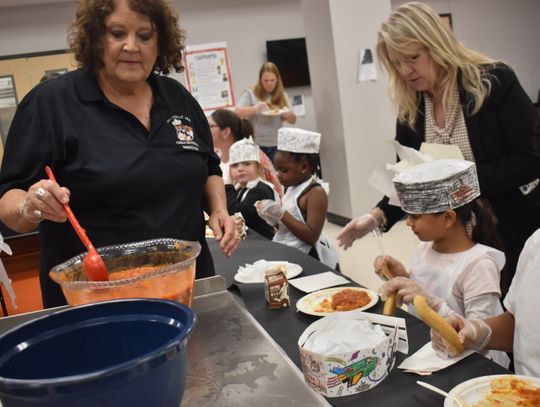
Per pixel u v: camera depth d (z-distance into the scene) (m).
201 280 1.03
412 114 1.73
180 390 0.45
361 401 0.80
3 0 5.26
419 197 1.30
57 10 5.62
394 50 1.56
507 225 1.58
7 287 1.42
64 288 0.80
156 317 0.53
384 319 0.95
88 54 1.13
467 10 6.90
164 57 1.27
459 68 1.55
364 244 4.11
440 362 0.88
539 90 7.02
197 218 1.29
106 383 0.38
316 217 2.24
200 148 1.29
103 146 1.14
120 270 0.97
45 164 1.12
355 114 4.50
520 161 1.48
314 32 4.76
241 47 6.20
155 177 1.17
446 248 1.38
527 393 0.75
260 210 2.23
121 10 1.06
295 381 0.63
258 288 1.44
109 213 1.17
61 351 0.52
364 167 4.58
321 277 1.48
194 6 6.01
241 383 0.64
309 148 2.29
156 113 1.21
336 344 0.86
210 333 0.82
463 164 1.32
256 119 5.21
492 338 1.07
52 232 1.17
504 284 1.51
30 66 5.63
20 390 0.38
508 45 7.13
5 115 5.66
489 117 1.54
